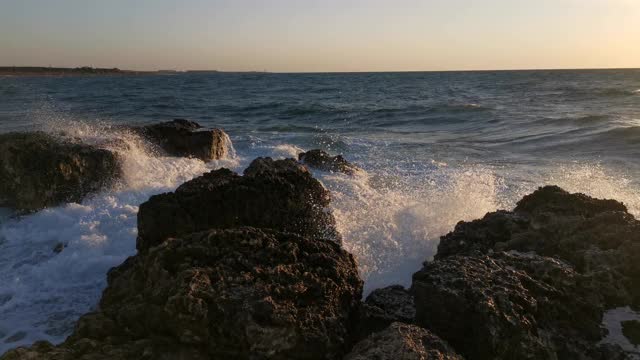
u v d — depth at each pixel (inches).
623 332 172.9
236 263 173.8
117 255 261.0
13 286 235.6
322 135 716.7
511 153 592.1
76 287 236.4
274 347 147.2
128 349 152.5
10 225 319.3
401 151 603.8
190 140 465.4
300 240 193.5
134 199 338.6
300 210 252.5
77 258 255.4
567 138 669.9
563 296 176.4
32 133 388.5
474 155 579.8
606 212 231.6
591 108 1130.0
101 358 148.3
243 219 236.8
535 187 394.3
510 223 244.8
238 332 150.4
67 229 290.8
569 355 159.3
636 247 200.5
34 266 256.8
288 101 1517.0
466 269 179.5
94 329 164.1
